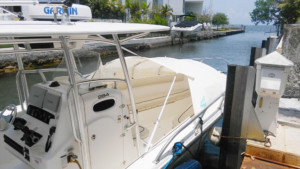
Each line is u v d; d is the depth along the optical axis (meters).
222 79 4.41
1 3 2.08
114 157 2.25
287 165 2.48
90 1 22.30
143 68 4.10
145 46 24.27
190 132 3.27
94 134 2.01
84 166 1.93
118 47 2.18
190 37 34.84
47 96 1.98
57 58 13.65
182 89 4.80
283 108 4.05
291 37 4.42
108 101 2.10
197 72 4.02
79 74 2.57
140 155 2.62
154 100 4.41
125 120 2.30
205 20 46.72
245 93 2.70
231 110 2.80
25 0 2.12
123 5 25.58
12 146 2.11
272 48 6.17
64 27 1.88
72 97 1.86
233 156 2.90
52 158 1.80
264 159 2.60
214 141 3.14
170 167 2.80
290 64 2.47
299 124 3.04
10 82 10.63
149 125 4.01
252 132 2.79
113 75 3.76
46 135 1.92
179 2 39.22
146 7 27.47
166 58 4.70
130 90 2.32
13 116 2.37
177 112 4.45
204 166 3.74
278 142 2.70
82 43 2.49
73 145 1.93
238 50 23.31
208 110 3.89
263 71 2.63
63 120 1.86
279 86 2.60
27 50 2.11
